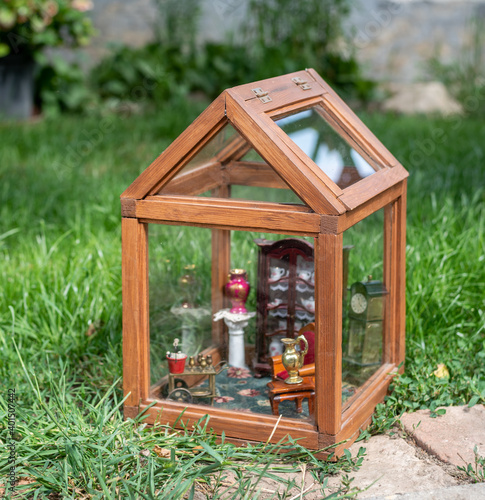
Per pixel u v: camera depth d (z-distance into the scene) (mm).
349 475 1236
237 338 1373
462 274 1621
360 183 1275
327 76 3729
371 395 1341
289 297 1337
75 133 2854
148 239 1295
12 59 3314
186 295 1349
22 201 1989
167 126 2930
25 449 1229
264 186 1253
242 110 1220
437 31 4266
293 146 1226
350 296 1289
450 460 1248
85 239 1816
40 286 1587
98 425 1264
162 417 1309
